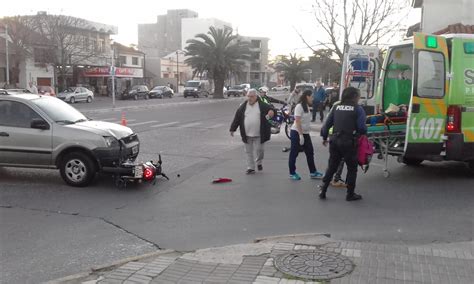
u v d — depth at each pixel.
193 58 54.00
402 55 10.30
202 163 11.10
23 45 45.50
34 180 9.08
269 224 6.34
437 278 4.33
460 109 8.62
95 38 58.75
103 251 5.42
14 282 4.60
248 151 9.88
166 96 60.09
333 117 7.57
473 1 21.08
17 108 8.86
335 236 5.81
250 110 9.81
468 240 5.64
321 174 9.34
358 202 7.42
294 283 4.21
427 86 8.48
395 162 11.02
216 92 56.53
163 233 6.03
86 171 8.45
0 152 8.77
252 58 57.91
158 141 15.06
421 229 6.07
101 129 8.69
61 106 9.44
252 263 4.69
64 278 4.50
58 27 48.94
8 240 5.77
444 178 9.18
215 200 7.63
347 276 4.36
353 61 12.59
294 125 9.12
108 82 61.22
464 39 8.73
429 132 8.60
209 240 5.75
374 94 11.84
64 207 7.23
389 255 4.89
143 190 8.33
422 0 23.91
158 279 4.37
